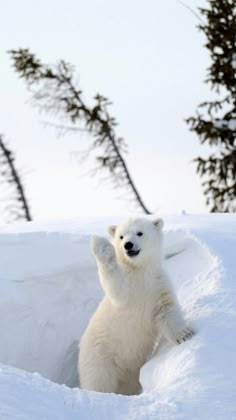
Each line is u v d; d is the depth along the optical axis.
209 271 13.49
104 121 35.78
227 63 34.19
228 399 9.21
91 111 36.00
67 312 16.12
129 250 12.40
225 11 34.28
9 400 8.70
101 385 13.05
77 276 16.12
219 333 11.17
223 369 10.08
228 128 33.84
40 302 16.03
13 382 9.14
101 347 13.04
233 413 8.90
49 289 16.14
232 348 10.68
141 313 12.56
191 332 11.68
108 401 9.24
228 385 9.56
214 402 9.16
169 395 9.48
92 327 13.21
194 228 15.36
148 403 9.28
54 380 15.85
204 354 10.62
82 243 15.98
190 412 8.96
